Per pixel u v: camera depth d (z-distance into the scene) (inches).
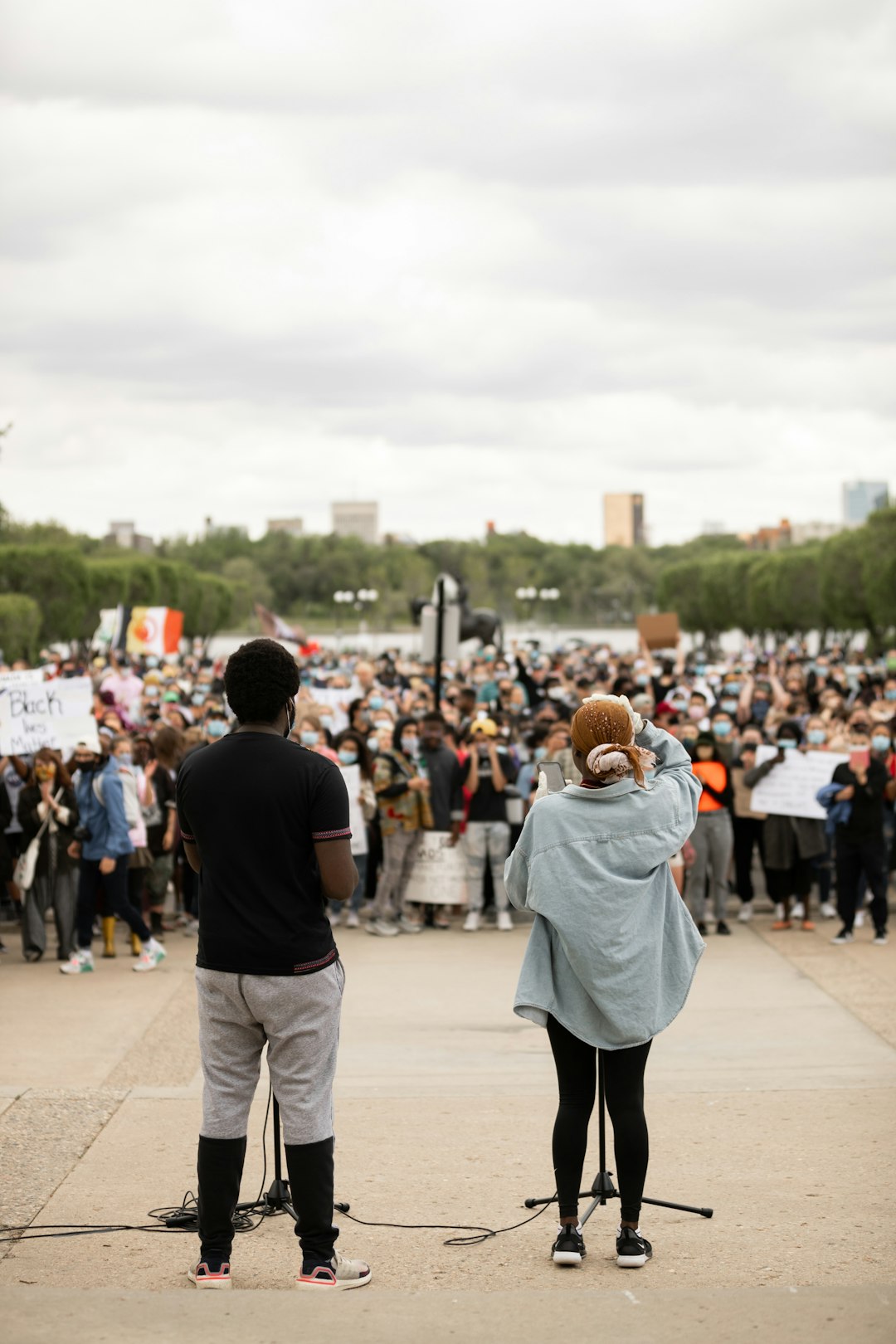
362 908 585.9
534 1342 152.6
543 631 5418.3
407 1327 157.2
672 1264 190.2
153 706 791.7
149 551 6515.8
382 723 618.5
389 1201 225.0
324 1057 174.9
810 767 510.3
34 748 485.7
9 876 501.0
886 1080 301.6
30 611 1873.8
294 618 6279.5
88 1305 165.2
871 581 2021.4
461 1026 374.9
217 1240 179.3
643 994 183.0
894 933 503.5
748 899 542.3
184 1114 278.5
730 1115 274.4
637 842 184.4
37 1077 317.1
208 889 173.2
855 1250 194.5
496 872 538.6
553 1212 217.3
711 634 3850.9
